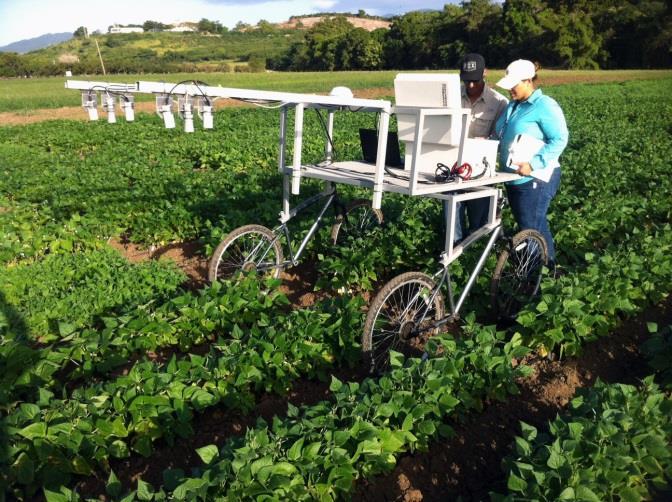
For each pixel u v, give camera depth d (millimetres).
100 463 3932
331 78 62375
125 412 4035
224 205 9484
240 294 5621
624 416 3668
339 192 9766
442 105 4965
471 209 6285
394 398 3943
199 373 4379
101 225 9211
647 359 5594
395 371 4156
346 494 3488
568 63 73500
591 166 11773
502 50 78438
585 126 19719
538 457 3502
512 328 5770
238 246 6156
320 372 5008
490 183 5188
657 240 6797
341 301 5352
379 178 4762
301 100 4969
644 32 71312
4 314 5715
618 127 19828
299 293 7059
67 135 19266
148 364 4293
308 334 4969
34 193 11188
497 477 4109
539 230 6199
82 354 4840
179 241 9148
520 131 5723
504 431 4551
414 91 5105
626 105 28594
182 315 5531
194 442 4367
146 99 41375
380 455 3598
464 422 4582
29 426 3656
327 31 106500
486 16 81250
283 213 6078
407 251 7266
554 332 5188
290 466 3223
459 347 4645
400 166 5715
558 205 9117
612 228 8266
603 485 3338
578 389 4215
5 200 10547
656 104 28734
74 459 3775
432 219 8133
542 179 5656
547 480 3254
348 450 3592
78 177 12352
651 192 9953
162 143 17531
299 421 3703
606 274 5938
